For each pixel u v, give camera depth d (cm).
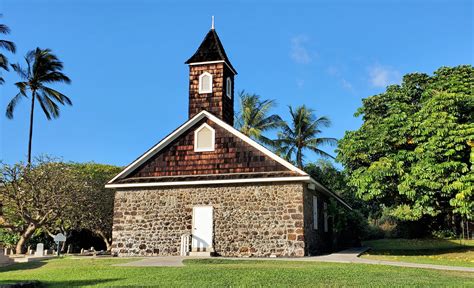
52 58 3809
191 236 2177
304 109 4331
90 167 3491
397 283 1160
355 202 4250
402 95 2645
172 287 1106
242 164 2191
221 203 2169
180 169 2266
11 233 3228
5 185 2733
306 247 2081
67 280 1324
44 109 3875
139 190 2283
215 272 1364
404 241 3506
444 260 1917
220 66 2492
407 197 2236
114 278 1312
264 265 1593
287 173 2109
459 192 2005
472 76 2475
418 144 2189
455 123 2073
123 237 2245
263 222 2097
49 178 2809
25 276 1462
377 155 2361
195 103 2484
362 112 2730
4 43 3612
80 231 3397
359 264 1647
